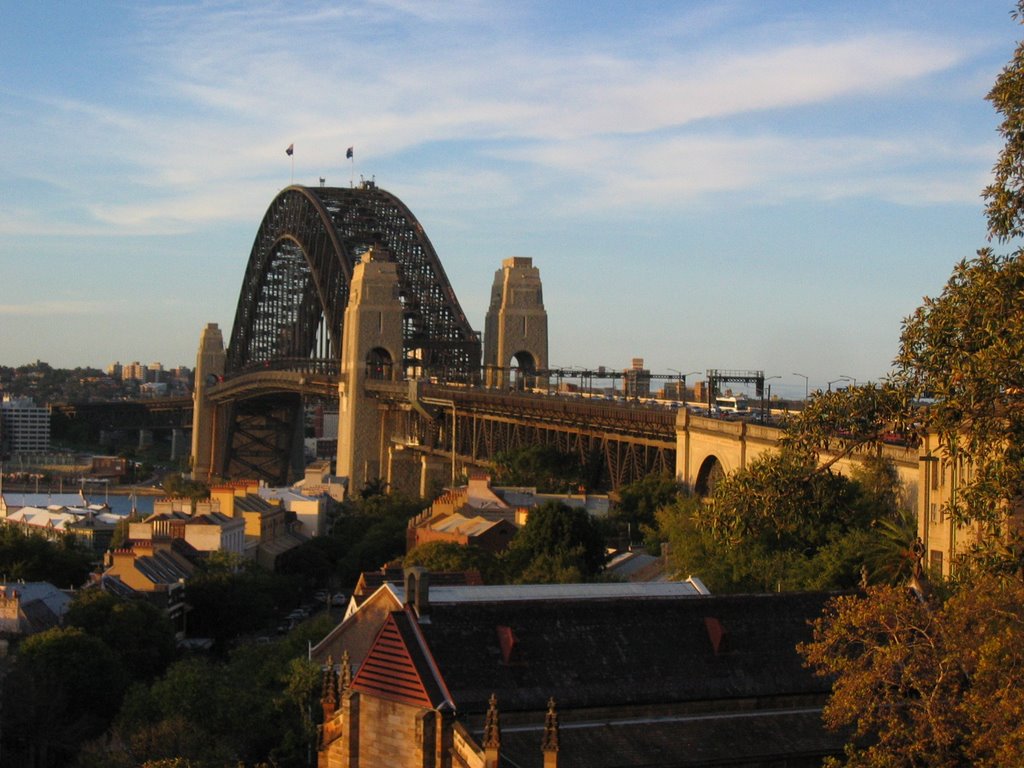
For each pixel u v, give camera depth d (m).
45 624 148.38
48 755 118.94
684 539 129.62
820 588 113.00
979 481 57.50
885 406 62.25
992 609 61.41
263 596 189.38
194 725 102.69
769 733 73.50
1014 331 55.78
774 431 182.38
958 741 62.78
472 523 193.25
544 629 74.88
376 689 73.06
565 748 70.38
